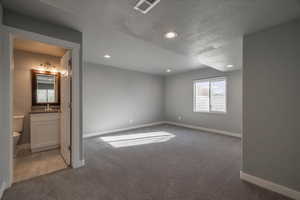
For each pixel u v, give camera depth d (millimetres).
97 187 1880
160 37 2084
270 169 1846
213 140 4051
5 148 1789
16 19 1821
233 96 4602
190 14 1498
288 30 1695
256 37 1939
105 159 2756
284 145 1744
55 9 1761
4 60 1742
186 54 2912
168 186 1916
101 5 1339
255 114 1969
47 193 1747
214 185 1942
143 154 3023
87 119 4383
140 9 1407
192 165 2533
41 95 3398
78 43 2338
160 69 5387
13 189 1806
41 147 3082
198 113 5480
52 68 3535
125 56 3742
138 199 1663
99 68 4621
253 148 1988
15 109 3109
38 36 1975
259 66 1924
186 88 5871
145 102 5980
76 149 2391
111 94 4918
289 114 1710
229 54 2900
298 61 1644
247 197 1705
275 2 1301
